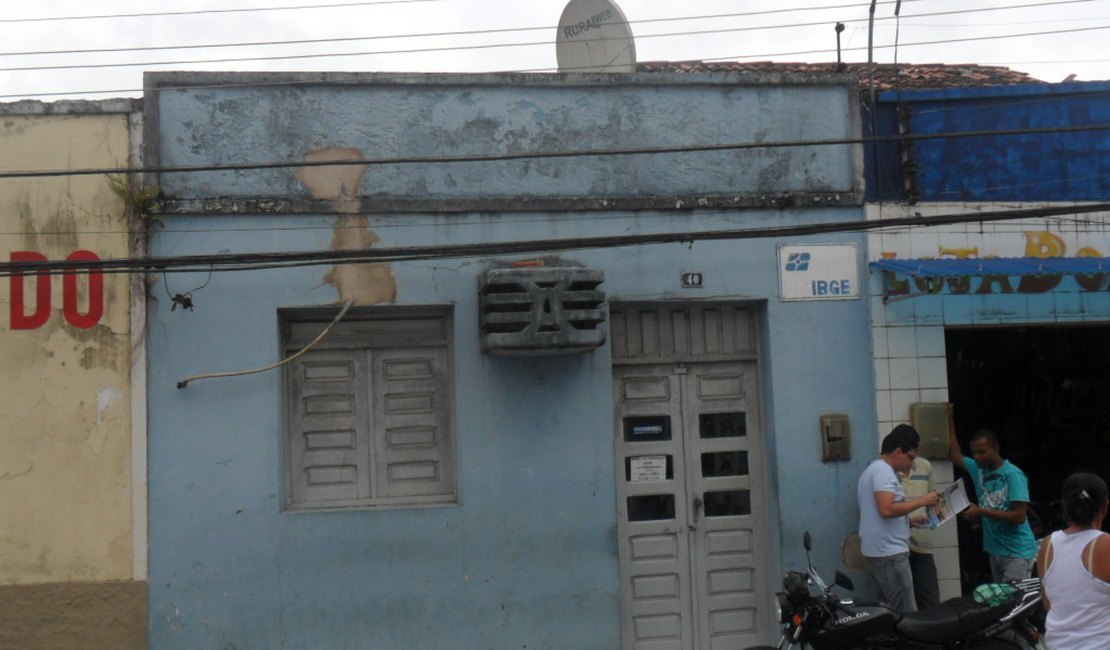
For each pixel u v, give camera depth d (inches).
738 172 338.6
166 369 309.1
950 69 471.8
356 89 323.9
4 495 301.7
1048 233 349.1
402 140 324.8
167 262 287.6
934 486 335.6
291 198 317.4
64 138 311.7
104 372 306.8
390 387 327.6
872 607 265.9
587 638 321.1
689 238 303.4
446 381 329.1
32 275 298.5
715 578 339.6
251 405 311.7
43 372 304.8
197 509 307.4
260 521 309.3
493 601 318.0
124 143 312.8
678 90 338.3
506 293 306.5
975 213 318.7
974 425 406.6
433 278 322.0
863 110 347.6
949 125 348.8
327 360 325.7
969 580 363.3
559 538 321.7
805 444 334.3
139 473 306.0
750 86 342.0
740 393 344.8
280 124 319.3
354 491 323.6
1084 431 403.5
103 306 307.9
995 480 314.5
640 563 337.1
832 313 338.6
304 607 309.7
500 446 321.7
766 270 337.1
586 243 303.1
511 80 330.3
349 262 302.8
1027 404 407.2
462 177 326.0
